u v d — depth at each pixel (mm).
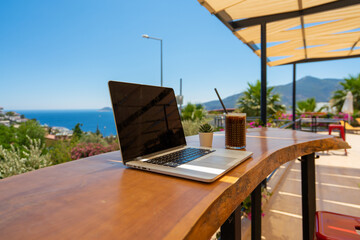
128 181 544
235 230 683
